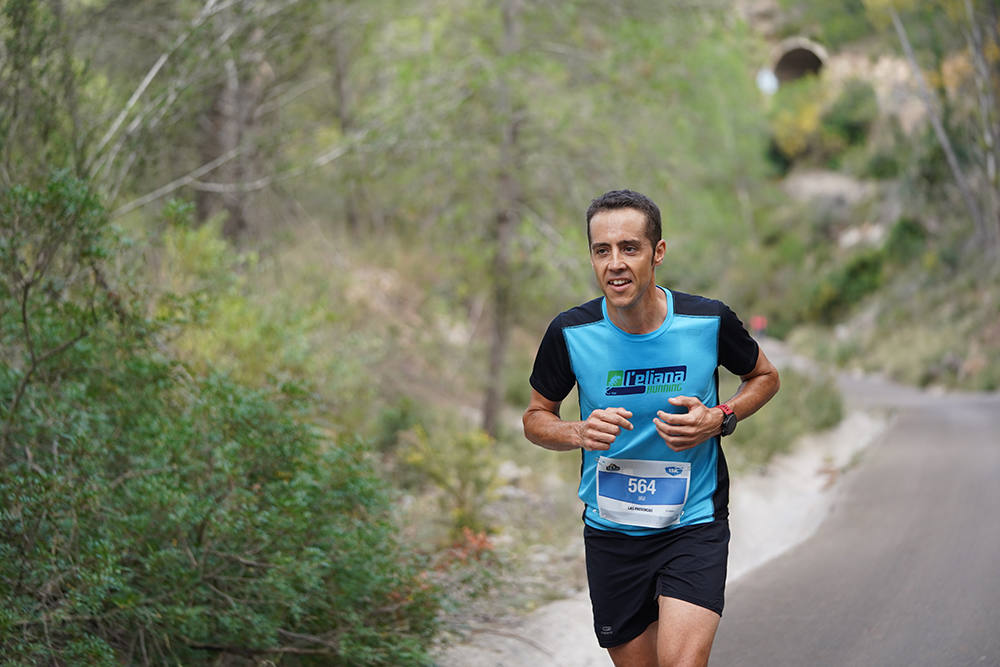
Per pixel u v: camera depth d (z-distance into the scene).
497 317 16.38
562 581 8.61
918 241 52.06
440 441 12.29
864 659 6.29
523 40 15.05
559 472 13.43
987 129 41.28
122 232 6.62
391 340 16.28
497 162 14.84
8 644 4.36
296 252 14.52
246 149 11.42
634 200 4.00
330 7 12.22
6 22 6.76
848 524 10.81
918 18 44.41
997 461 14.38
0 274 5.65
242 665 5.56
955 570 8.34
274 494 5.69
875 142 61.75
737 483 13.32
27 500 4.84
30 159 6.85
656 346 4.12
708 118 17.38
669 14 15.07
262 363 8.70
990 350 35.19
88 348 5.88
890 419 21.89
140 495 5.18
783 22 68.31
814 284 55.22
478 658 6.38
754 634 6.94
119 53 10.82
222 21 9.59
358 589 5.78
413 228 17.92
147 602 5.00
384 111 13.02
